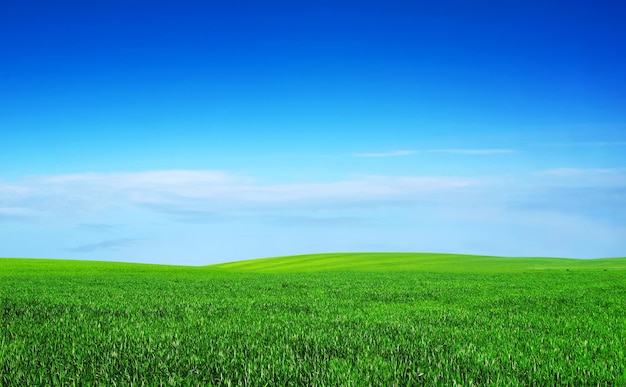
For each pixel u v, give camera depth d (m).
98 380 7.92
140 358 9.30
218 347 10.45
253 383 7.80
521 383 7.82
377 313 17.47
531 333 12.95
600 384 7.88
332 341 11.23
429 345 10.95
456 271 54.91
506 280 37.41
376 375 8.20
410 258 81.25
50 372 8.27
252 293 26.80
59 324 13.91
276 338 11.78
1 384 7.65
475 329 13.56
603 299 22.94
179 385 7.62
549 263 67.94
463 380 8.11
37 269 52.19
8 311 17.11
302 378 7.99
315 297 24.31
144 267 60.91
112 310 17.97
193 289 29.48
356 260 81.06
